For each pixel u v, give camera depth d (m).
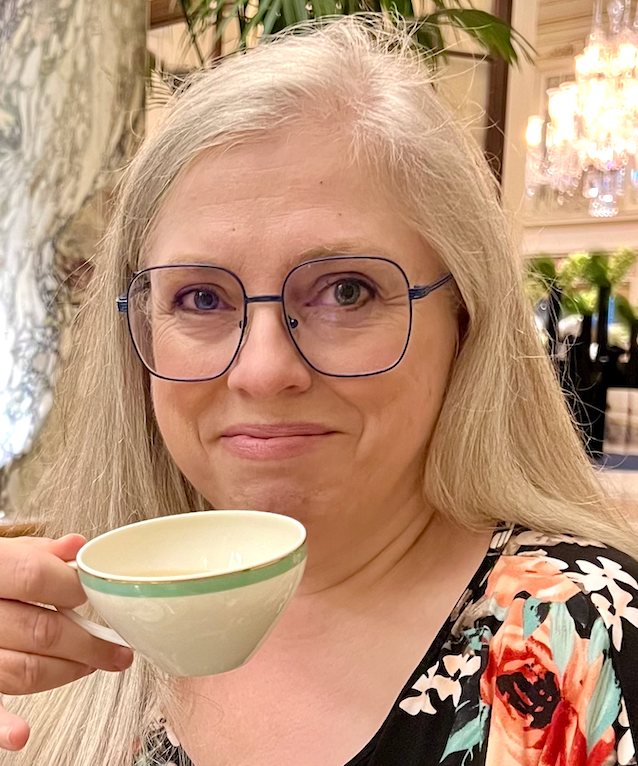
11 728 0.61
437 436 0.82
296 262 0.68
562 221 2.71
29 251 1.77
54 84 1.76
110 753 0.84
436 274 0.76
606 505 0.97
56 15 1.75
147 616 0.49
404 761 0.67
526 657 0.65
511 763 0.62
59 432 1.28
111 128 1.79
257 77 0.71
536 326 0.91
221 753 0.77
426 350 0.74
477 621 0.72
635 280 2.39
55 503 1.05
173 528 0.64
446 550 0.82
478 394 0.81
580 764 0.60
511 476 0.84
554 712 0.62
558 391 0.93
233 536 0.64
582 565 0.71
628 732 0.59
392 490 0.78
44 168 1.78
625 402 2.20
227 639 0.52
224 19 1.71
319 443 0.71
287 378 0.68
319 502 0.73
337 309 0.70
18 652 0.62
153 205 0.77
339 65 0.73
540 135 2.71
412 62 0.85
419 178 0.72
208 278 0.71
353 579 0.81
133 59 1.81
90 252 1.76
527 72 2.67
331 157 0.68
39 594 0.59
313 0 1.49
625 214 2.66
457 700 0.68
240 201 0.68
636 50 2.65
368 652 0.76
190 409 0.74
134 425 0.93
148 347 0.79
